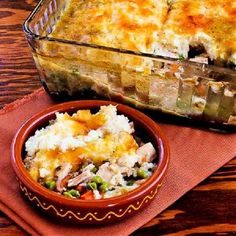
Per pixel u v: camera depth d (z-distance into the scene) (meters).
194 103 0.76
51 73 0.78
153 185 0.64
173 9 0.82
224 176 0.71
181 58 0.78
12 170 0.70
